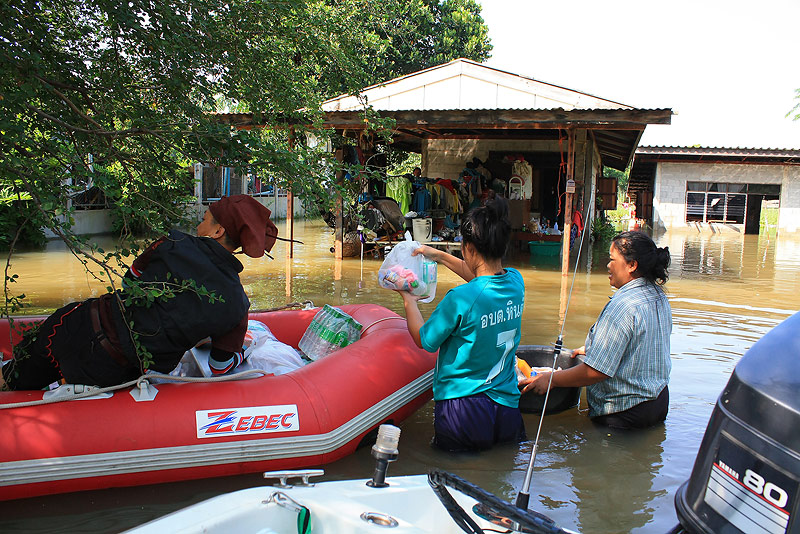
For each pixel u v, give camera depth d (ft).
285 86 14.39
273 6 13.14
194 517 5.82
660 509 9.80
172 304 10.11
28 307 22.30
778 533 5.25
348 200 13.92
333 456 11.10
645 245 12.75
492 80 43.09
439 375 12.01
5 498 9.37
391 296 26.81
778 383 5.60
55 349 10.23
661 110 33.65
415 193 42.75
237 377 11.03
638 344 12.60
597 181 68.49
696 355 18.76
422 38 83.51
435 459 11.49
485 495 6.28
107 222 53.83
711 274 38.04
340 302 25.26
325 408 11.00
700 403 14.51
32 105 11.69
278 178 13.34
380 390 12.00
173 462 10.00
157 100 13.41
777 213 83.87
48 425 9.48
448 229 43.78
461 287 11.55
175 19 11.90
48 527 8.99
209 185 61.57
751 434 5.60
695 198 84.84
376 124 15.28
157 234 11.41
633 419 12.79
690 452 11.87
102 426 9.67
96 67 12.98
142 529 5.59
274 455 10.58
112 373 10.14
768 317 24.80
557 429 12.94
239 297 10.58
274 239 11.30
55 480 9.43
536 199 55.47
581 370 12.78
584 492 10.30
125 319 9.92
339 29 15.71
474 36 89.20
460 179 49.85
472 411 11.61
